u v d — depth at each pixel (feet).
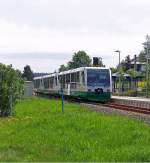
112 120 77.97
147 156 44.34
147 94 240.94
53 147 51.72
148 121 79.87
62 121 76.95
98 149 49.62
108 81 166.50
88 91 164.25
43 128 69.77
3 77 97.55
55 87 213.66
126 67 370.53
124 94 275.18
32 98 192.13
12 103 99.04
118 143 53.57
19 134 63.10
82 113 97.04
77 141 55.21
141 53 394.52
